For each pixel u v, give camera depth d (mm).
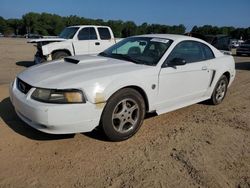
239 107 6055
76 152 3674
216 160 3660
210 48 5652
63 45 10969
